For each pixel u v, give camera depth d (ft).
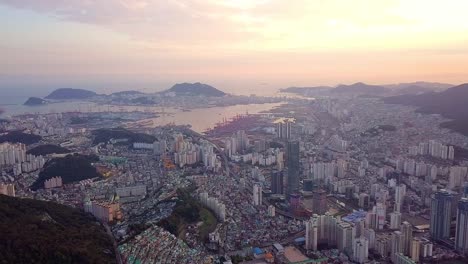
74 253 504.43
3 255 472.44
